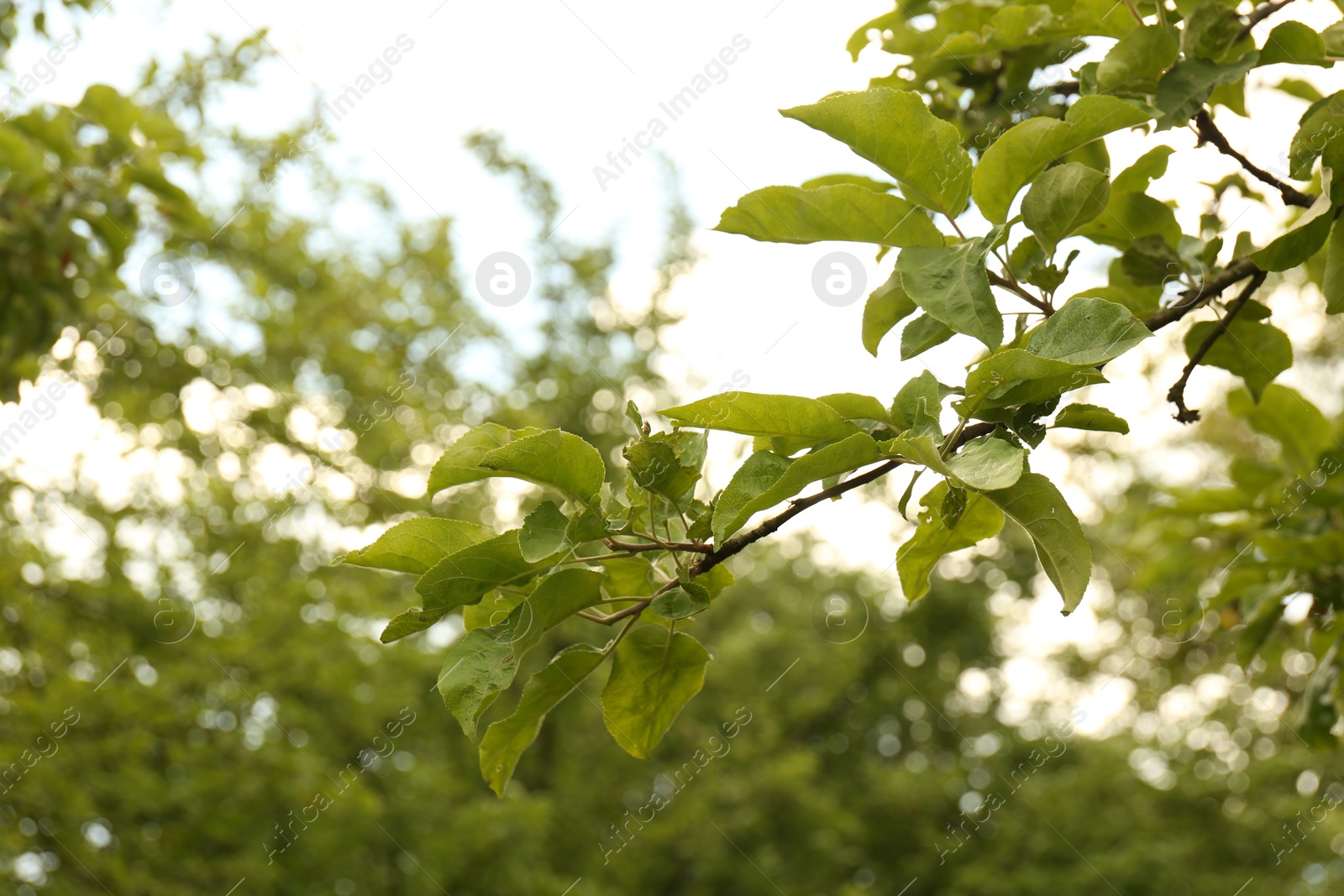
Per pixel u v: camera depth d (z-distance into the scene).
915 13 3.04
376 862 9.97
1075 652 14.19
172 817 8.22
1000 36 2.42
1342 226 1.92
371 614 9.08
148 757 8.68
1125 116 1.74
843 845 14.10
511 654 1.52
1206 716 12.34
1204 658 11.38
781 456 1.60
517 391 12.25
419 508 8.42
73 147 4.84
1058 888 11.95
